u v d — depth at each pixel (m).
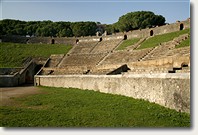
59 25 138.38
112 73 46.78
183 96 18.78
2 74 66.62
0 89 50.28
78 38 93.38
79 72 58.84
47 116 20.28
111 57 64.38
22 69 69.19
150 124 16.44
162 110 20.25
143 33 76.31
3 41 91.19
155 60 42.75
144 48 61.47
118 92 31.81
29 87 54.38
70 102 27.34
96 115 20.11
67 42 93.75
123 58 59.31
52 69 65.88
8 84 59.78
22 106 25.86
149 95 24.52
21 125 17.48
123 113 20.44
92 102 26.97
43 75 59.75
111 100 27.61
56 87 50.47
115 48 74.62
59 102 27.62
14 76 61.25
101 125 16.83
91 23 137.25
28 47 86.81
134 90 27.67
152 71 29.62
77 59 71.94
